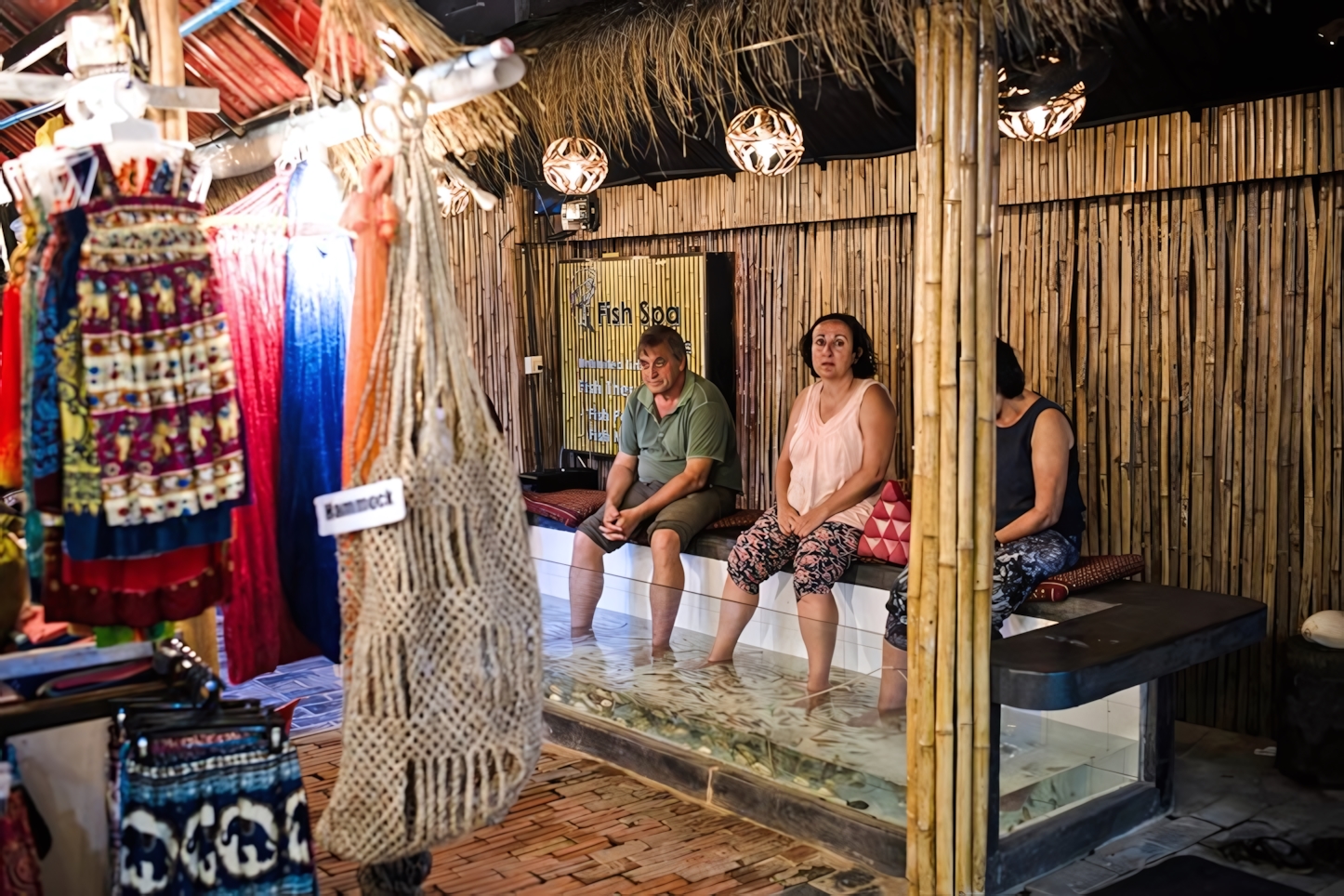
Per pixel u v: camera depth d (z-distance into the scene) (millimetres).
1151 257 4504
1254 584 4352
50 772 2199
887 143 5051
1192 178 4301
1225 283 4332
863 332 4742
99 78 2393
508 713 2283
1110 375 4641
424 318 2244
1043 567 4043
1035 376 4848
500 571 2295
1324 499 4164
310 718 4688
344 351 2844
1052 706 3115
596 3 4375
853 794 3484
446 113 3172
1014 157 4773
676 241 6066
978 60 2896
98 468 2211
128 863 2094
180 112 2820
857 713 3490
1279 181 4184
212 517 2299
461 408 2268
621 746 4152
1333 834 3564
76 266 2229
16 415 2508
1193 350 4430
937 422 3010
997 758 3211
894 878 3320
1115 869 3361
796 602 4629
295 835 2201
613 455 6363
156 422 2244
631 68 4074
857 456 4609
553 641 4480
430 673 2219
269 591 2807
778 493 4816
